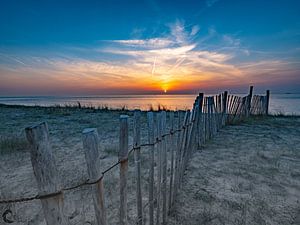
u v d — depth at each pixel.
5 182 3.98
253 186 4.07
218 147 6.89
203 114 7.11
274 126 11.13
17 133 7.89
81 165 4.86
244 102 13.27
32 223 2.85
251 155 6.04
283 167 5.10
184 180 4.27
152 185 2.43
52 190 1.02
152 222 2.49
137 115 2.01
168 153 5.89
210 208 3.29
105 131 8.66
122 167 1.76
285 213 3.21
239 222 2.95
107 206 3.28
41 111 14.20
